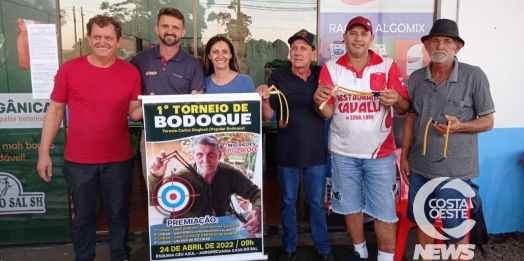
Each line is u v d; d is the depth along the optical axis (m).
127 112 2.69
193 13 3.80
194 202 2.38
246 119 2.36
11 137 3.24
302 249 3.33
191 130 2.33
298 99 2.81
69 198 3.35
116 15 3.77
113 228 2.77
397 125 3.53
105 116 2.53
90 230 2.71
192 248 2.42
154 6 3.85
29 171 3.29
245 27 3.80
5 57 3.16
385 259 2.79
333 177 2.84
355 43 2.56
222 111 2.33
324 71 2.74
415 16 3.45
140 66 2.82
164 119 2.30
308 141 2.84
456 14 3.38
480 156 3.50
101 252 3.27
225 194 2.40
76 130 2.53
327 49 3.51
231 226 2.43
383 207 2.71
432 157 2.55
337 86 2.48
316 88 2.83
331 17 3.47
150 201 2.35
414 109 2.65
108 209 2.73
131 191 4.38
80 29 3.59
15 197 3.30
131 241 3.44
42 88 3.22
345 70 2.68
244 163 2.39
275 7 3.73
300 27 3.72
